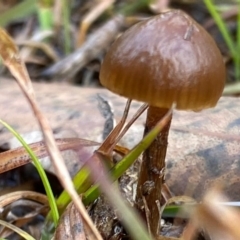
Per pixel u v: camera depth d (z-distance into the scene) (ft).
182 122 0.70
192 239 0.58
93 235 0.54
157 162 0.57
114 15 1.28
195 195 0.65
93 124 0.74
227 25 1.24
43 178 0.58
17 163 0.63
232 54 1.10
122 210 0.52
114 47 0.53
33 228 0.68
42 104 0.79
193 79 0.51
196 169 0.66
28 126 0.75
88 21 1.22
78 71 1.15
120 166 0.56
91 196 0.58
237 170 0.65
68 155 0.70
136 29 0.53
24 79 0.51
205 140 0.68
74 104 0.79
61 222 0.57
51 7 1.28
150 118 0.56
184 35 0.52
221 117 0.70
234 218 0.48
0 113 0.79
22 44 1.19
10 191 0.73
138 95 0.52
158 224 0.59
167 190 0.65
